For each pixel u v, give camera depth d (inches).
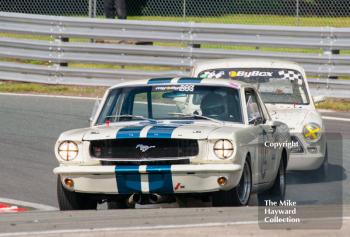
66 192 1218.0
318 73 2529.5
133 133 1186.0
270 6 3863.2
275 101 1738.4
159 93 1332.4
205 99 1311.5
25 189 1537.9
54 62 2699.3
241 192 1226.0
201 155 1171.3
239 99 1310.3
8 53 2738.7
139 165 1170.0
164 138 1173.7
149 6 4040.4
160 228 993.5
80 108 2338.8
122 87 1354.6
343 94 2502.5
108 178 1173.7
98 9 4030.5
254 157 1264.8
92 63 2682.1
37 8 3850.9
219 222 1037.8
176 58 2637.8
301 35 2549.2
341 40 2514.8
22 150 1839.3
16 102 2415.1
